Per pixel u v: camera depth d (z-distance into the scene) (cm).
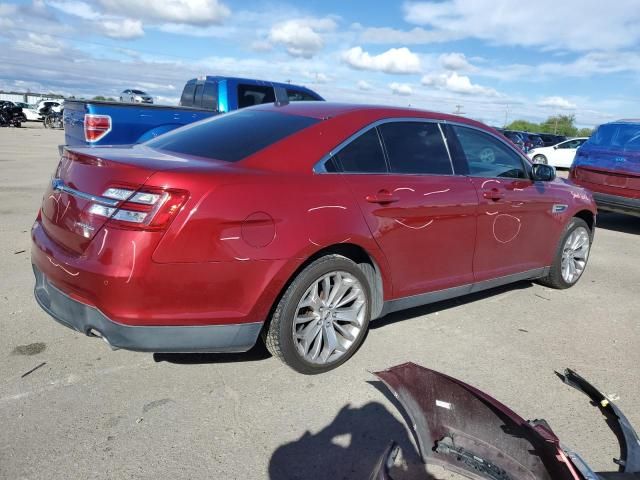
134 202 274
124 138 739
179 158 324
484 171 448
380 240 354
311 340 335
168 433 276
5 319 397
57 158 1564
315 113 377
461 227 413
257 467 256
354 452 271
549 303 511
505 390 339
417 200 376
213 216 282
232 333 300
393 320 442
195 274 281
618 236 888
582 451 281
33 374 324
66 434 271
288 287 318
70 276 288
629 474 240
